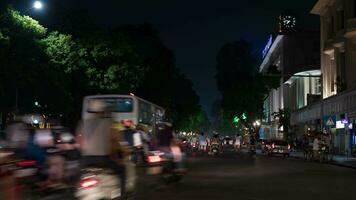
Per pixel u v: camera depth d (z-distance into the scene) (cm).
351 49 5078
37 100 3884
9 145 1596
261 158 4381
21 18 3278
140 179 2127
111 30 4688
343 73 5403
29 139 1588
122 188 1301
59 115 4194
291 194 1648
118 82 4584
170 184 1962
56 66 3844
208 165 3188
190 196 1582
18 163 1420
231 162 3584
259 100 9050
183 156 2214
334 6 5697
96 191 1197
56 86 3875
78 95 4519
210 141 5203
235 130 13662
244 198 1537
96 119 1237
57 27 4384
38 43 3484
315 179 2236
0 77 3194
